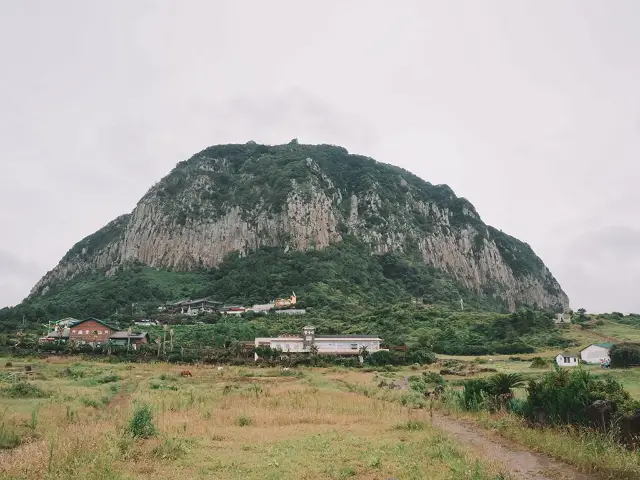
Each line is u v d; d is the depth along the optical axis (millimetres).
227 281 173250
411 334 112250
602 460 14477
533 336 106188
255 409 26688
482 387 28750
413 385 47094
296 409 27344
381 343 97562
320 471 13898
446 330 112812
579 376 19172
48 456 13602
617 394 17766
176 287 178625
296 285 167625
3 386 30500
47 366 58562
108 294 162250
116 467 13391
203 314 141875
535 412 21094
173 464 14305
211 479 12859
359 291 170750
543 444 17219
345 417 24875
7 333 105312
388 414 25938
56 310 140500
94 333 100188
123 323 126312
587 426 17578
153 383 42812
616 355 67062
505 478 13227
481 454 16141
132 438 16562
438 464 14828
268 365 73125
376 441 18500
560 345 96938
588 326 112188
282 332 116688
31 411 22641
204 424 21875
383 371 67062
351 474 13648
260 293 164750
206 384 44969
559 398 19297
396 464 14789
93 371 52438
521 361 79250
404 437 19469
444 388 43750
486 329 112938
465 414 26797
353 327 121625
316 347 91250
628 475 13453
